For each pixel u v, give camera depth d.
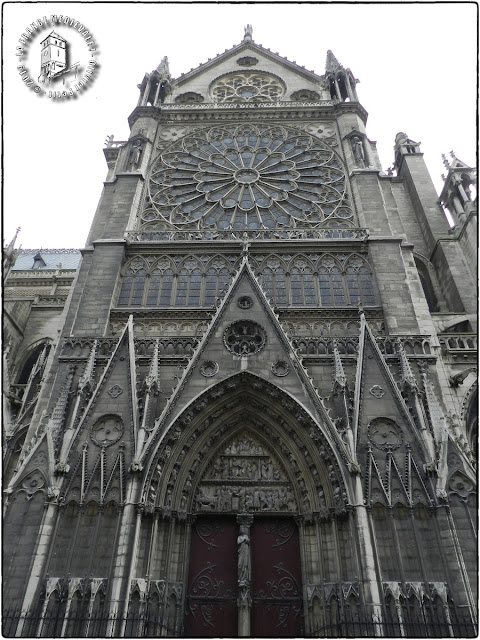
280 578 19.86
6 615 16.56
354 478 18.98
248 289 24.91
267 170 34.34
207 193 32.84
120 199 31.38
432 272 33.53
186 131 36.81
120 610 16.66
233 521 21.17
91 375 22.53
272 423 22.17
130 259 28.50
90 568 17.84
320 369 23.25
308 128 36.62
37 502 18.95
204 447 21.89
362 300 26.36
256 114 37.25
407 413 20.61
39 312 37.53
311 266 27.77
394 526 18.38
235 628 18.81
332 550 19.06
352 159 33.56
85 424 20.78
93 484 19.52
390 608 16.94
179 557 19.73
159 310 25.75
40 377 29.09
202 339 23.00
